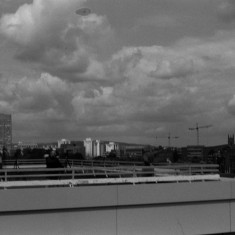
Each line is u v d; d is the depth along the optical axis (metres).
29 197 13.62
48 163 16.77
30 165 28.20
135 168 16.89
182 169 17.73
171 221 15.69
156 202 15.27
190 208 16.03
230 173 21.19
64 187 14.08
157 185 15.33
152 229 15.37
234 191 16.56
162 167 16.81
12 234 13.55
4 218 13.52
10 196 13.42
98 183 15.19
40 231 13.86
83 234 14.38
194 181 16.70
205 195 16.09
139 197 15.02
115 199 14.66
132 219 15.08
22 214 13.70
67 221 14.20
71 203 14.09
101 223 14.64
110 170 18.94
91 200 14.34
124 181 15.58
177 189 15.64
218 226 16.44
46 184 14.50
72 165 26.11
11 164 27.45
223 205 16.59
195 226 16.06
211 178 16.97
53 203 13.88
